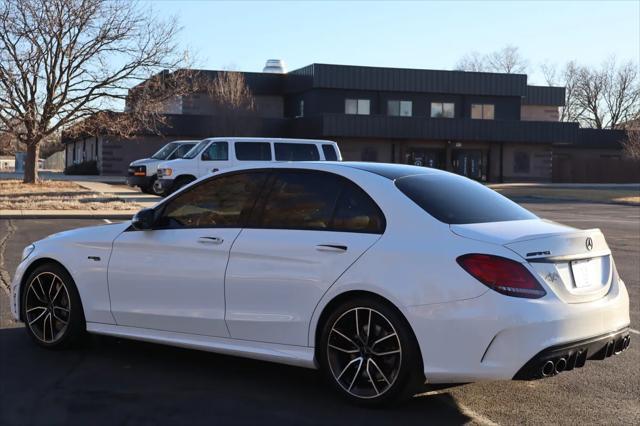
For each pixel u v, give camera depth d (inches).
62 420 183.6
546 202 1327.5
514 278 178.1
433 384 195.6
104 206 863.1
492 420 190.2
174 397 203.9
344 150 1900.8
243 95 1898.4
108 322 237.6
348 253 195.6
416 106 1971.0
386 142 1927.9
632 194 1512.1
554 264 185.5
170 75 1282.0
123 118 1244.5
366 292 192.1
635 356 257.4
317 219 206.5
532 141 1966.0
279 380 221.6
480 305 177.3
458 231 187.9
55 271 247.1
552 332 177.8
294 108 2023.9
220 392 209.2
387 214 197.2
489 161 2007.9
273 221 212.4
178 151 1097.4
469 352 178.2
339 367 198.5
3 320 294.4
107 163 1900.8
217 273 214.4
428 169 231.5
